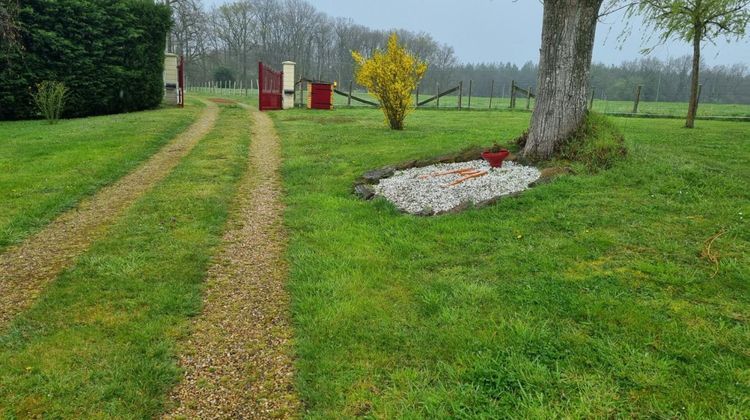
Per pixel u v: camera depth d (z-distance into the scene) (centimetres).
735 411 226
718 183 591
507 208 540
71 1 1692
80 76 1759
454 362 276
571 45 670
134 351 295
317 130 1329
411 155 855
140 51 1914
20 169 793
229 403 252
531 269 392
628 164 648
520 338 292
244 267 426
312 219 552
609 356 271
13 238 492
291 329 323
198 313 344
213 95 3569
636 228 470
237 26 5750
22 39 1619
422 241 468
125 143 1038
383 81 1287
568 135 695
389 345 298
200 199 636
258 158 955
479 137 1111
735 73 3738
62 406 246
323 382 265
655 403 235
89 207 612
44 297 362
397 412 239
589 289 352
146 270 412
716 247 421
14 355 288
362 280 387
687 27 1338
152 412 245
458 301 344
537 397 242
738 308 322
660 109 2547
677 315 314
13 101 1636
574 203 538
